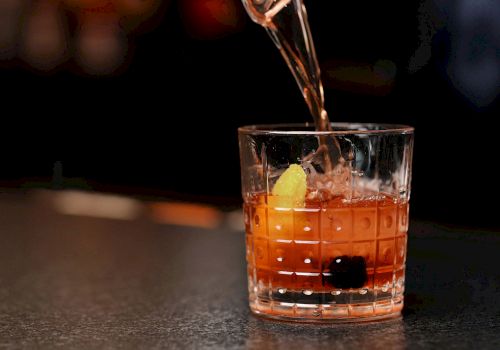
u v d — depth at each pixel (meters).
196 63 2.15
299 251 0.73
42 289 0.84
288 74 2.08
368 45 1.94
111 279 0.87
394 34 1.91
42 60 2.31
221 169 2.14
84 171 2.28
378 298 0.73
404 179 0.74
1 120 2.33
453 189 1.86
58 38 2.30
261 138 0.73
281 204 0.73
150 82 2.20
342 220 0.72
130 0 2.20
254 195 0.74
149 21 2.19
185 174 2.18
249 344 0.69
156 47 2.18
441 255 0.94
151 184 2.21
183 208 1.43
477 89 1.85
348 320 0.73
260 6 0.76
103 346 0.70
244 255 0.96
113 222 1.13
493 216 1.82
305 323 0.73
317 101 0.76
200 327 0.73
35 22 2.32
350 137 0.72
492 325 0.73
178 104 2.19
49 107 2.30
